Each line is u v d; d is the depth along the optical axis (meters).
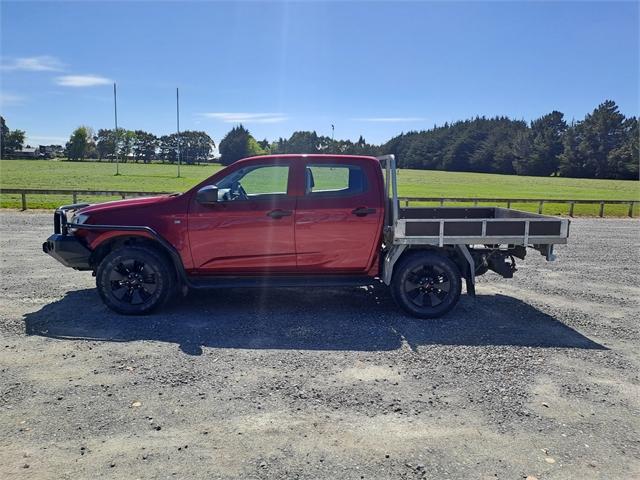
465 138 113.56
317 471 2.84
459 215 7.57
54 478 2.72
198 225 5.59
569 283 7.98
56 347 4.65
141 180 49.12
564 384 4.10
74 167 86.62
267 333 5.18
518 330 5.51
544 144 95.81
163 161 148.12
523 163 99.12
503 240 5.68
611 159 84.31
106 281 5.59
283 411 3.53
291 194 5.70
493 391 3.93
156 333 5.09
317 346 4.84
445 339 5.14
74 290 6.73
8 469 2.79
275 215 5.61
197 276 5.78
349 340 5.04
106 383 3.91
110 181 45.78
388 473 2.84
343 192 5.75
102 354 4.50
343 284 5.72
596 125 88.94
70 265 5.84
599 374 4.33
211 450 3.02
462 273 5.99
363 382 4.04
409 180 61.38
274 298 6.59
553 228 5.71
